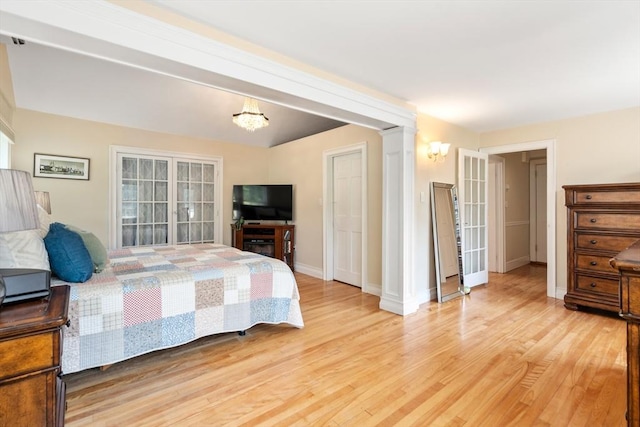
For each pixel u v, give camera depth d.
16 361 0.96
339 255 4.79
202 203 5.37
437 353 2.44
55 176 4.07
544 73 2.67
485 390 1.95
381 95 3.08
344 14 1.85
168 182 5.03
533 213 6.39
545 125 4.09
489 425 1.64
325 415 1.72
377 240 4.04
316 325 3.04
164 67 1.92
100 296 2.00
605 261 3.25
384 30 2.02
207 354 2.43
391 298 3.42
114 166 4.52
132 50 1.71
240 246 5.30
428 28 2.00
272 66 2.26
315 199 5.07
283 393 1.92
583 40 2.14
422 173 3.78
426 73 2.67
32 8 1.42
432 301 3.82
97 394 1.90
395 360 2.33
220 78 2.09
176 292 2.29
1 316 1.04
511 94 3.14
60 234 2.06
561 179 3.95
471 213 4.52
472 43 2.18
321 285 4.56
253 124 3.76
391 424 1.65
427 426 1.63
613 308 3.17
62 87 3.69
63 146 4.14
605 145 3.64
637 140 3.44
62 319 1.04
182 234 5.17
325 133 4.84
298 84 2.42
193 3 1.74
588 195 3.36
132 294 2.11
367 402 1.83
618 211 3.17
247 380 2.07
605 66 2.53
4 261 1.37
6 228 1.06
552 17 1.88
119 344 2.06
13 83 3.48
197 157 5.29
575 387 1.97
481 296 4.04
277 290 2.80
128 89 3.90
